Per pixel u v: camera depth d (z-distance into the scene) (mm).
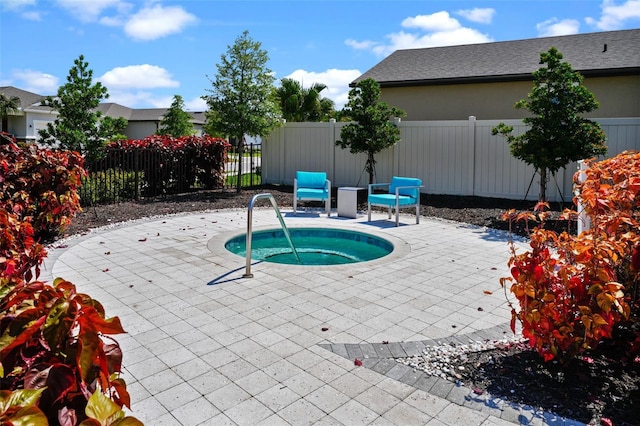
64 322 1272
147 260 5930
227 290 4781
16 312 1340
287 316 4098
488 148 11125
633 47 13320
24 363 1255
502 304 4488
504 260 6188
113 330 1308
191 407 2660
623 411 2598
